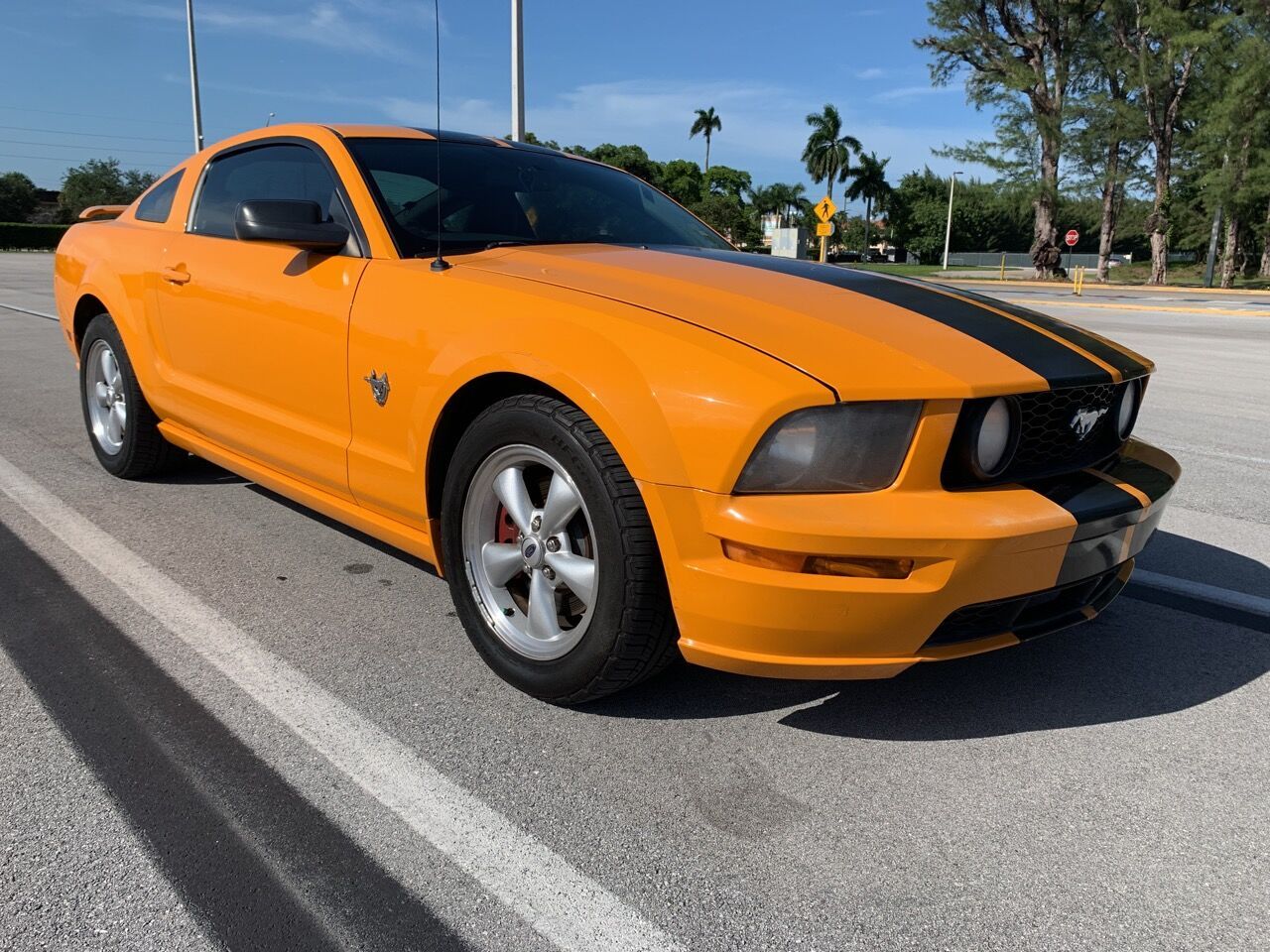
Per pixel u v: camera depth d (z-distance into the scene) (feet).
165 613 9.78
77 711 7.80
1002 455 7.02
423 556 9.15
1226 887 6.11
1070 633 10.00
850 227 306.96
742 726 7.93
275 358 10.19
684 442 6.66
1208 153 125.18
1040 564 6.90
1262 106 118.11
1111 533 7.36
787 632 6.66
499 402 7.86
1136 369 8.35
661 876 6.06
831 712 8.21
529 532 7.98
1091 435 7.98
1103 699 8.57
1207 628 10.18
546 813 6.65
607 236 10.96
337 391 9.40
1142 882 6.14
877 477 6.68
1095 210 149.59
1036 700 8.53
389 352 8.68
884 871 6.17
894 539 6.40
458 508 8.34
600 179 12.26
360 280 9.21
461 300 8.23
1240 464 17.44
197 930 5.47
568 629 7.99
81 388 14.99
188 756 7.21
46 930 5.42
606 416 6.94
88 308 14.66
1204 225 163.22
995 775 7.32
